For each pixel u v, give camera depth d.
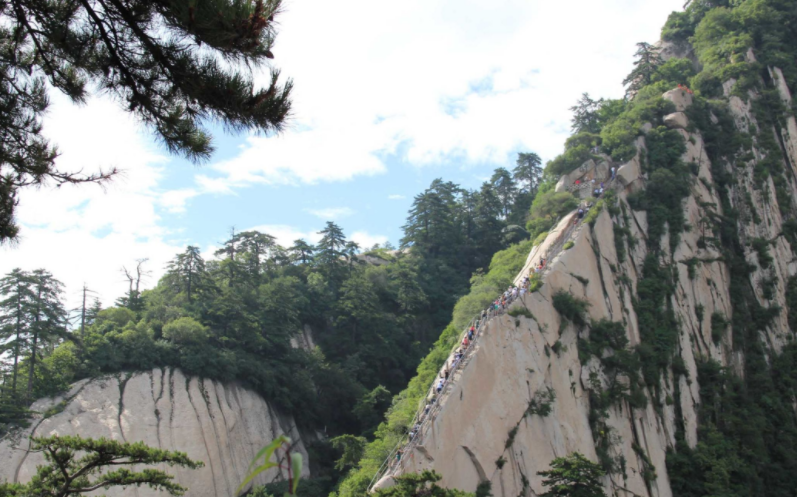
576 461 38.84
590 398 57.44
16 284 64.12
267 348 84.94
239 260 109.19
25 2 15.30
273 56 15.51
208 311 84.12
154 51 15.41
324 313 103.06
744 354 75.31
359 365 91.88
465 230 130.88
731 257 80.19
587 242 66.44
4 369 62.03
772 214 84.62
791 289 81.00
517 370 52.72
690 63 104.75
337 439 70.00
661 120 85.06
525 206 134.62
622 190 75.19
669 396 63.91
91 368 68.44
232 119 15.83
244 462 72.00
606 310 63.50
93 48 15.86
